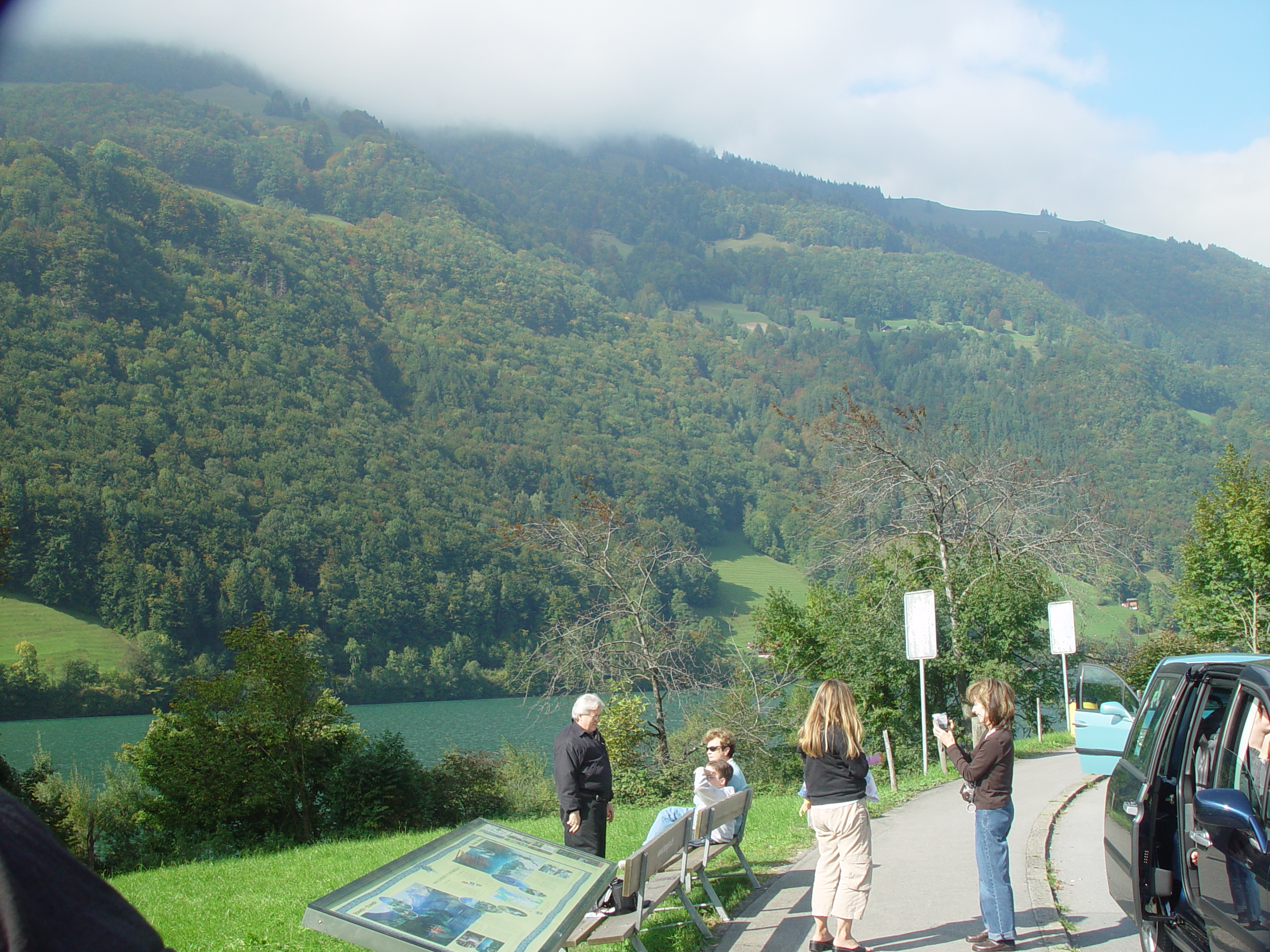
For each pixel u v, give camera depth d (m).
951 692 24.91
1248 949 3.87
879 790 14.09
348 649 95.31
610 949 6.29
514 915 4.04
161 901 9.72
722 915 6.79
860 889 5.78
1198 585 30.14
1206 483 109.12
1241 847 4.04
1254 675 4.47
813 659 27.27
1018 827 9.84
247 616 98.62
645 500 115.12
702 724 26.83
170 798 24.31
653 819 14.49
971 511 23.72
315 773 26.16
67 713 78.75
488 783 29.66
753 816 12.43
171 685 85.94
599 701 7.01
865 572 24.91
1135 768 5.63
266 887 10.59
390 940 3.65
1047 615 22.91
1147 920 5.02
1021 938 6.11
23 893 1.43
